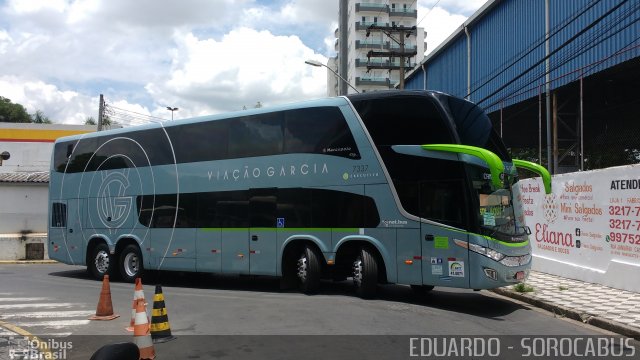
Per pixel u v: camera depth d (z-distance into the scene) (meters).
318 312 9.39
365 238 10.78
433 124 10.36
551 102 22.94
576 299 10.20
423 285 10.55
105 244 15.09
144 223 14.22
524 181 15.39
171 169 13.88
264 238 12.14
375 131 10.97
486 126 10.93
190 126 13.76
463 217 9.77
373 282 10.77
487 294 11.74
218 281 14.72
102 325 8.55
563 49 20.36
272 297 11.31
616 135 27.73
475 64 28.05
